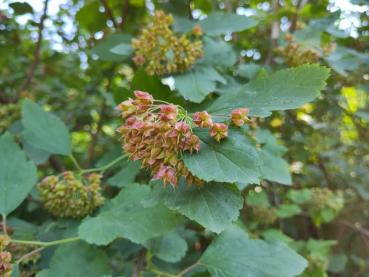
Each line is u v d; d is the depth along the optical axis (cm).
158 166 10
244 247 14
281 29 26
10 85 32
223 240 15
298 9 24
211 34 18
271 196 28
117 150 20
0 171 15
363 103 28
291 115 27
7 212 15
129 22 26
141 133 10
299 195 25
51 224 17
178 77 16
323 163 31
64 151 18
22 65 33
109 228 14
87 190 16
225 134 10
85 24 26
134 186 15
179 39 17
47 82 35
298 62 20
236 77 20
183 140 10
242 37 27
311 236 30
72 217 16
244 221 24
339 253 29
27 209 23
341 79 24
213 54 17
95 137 29
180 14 22
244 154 10
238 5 29
